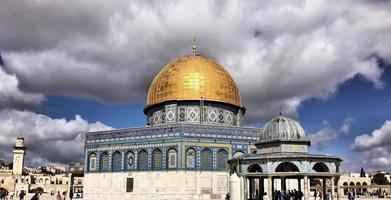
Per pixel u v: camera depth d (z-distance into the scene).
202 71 68.44
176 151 58.88
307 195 43.53
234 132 61.78
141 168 61.00
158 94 69.00
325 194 48.56
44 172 171.38
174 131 59.53
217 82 68.38
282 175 44.31
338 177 45.84
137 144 62.06
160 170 59.31
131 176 61.41
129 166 62.09
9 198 80.50
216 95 67.50
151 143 60.91
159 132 60.66
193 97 66.38
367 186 115.94
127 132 63.41
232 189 47.09
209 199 58.19
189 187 57.69
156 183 59.22
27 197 88.69
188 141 59.16
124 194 61.34
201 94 66.69
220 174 59.53
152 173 59.84
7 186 134.25
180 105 66.88
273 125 48.53
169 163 59.00
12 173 137.38
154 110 69.88
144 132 61.94
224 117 68.00
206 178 58.72
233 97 69.69
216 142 60.41
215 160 59.78
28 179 137.88
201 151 59.47
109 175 63.31
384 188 115.00
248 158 46.75
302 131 48.53
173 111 66.75
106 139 65.00
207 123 66.12
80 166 104.38
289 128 47.72
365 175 164.62
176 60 72.38
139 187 60.41
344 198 92.62
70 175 76.94
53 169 188.75
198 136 59.75
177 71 68.75
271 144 48.06
